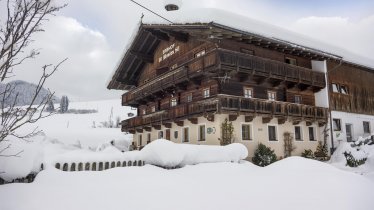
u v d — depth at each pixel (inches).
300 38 874.1
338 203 207.3
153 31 919.0
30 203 183.5
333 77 931.3
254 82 787.4
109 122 2568.9
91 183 235.6
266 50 815.7
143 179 262.2
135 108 1305.4
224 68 663.1
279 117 776.3
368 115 1021.8
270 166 351.3
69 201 194.2
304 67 906.7
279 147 792.3
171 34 834.8
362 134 975.6
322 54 864.3
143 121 1025.5
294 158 354.9
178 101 888.3
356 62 994.1
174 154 357.1
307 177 272.1
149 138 1066.7
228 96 674.8
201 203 209.6
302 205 205.2
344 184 252.4
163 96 992.9
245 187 253.0
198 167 346.9
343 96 949.2
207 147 420.8
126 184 241.9
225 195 229.3
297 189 239.9
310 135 879.7
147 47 1041.5
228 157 437.1
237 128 721.6
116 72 1129.4
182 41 860.0
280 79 781.3
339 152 792.3
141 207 196.2
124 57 1059.3
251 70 711.1
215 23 641.6
